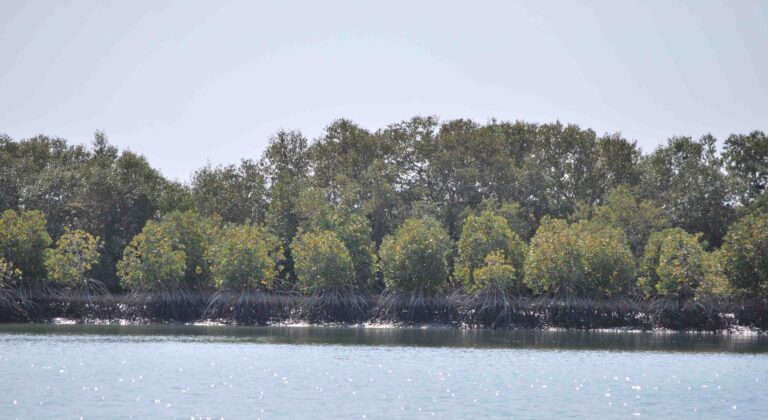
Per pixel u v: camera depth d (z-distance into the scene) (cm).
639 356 19925
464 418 12781
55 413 12812
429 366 17950
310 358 19125
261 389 14950
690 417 13000
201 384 15388
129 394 14338
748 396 14650
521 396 14500
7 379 15662
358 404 13712
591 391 15012
